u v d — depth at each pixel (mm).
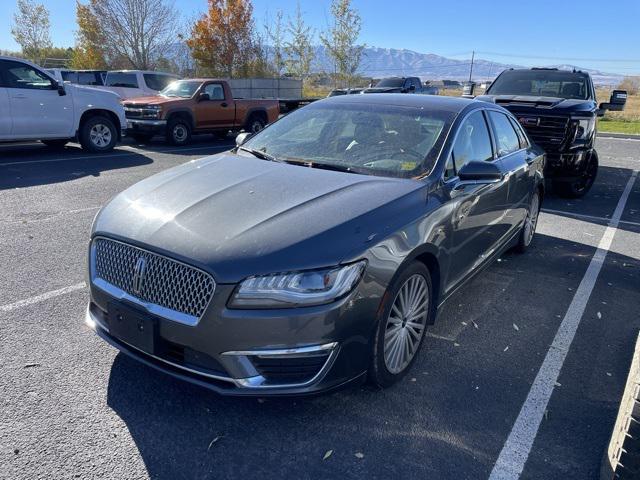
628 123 24547
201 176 3465
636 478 2213
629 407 2246
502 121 4980
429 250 3213
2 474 2387
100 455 2541
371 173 3578
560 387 3307
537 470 2588
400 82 22391
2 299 4105
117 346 2920
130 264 2787
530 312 4383
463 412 3002
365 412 2959
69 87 11211
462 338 3887
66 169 9664
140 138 14789
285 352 2553
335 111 4410
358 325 2701
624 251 6176
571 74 9969
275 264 2521
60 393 2982
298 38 32250
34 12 34656
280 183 3289
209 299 2514
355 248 2670
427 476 2518
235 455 2594
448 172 3641
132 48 31906
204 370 2625
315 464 2561
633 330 4141
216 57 30891
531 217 5867
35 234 5750
